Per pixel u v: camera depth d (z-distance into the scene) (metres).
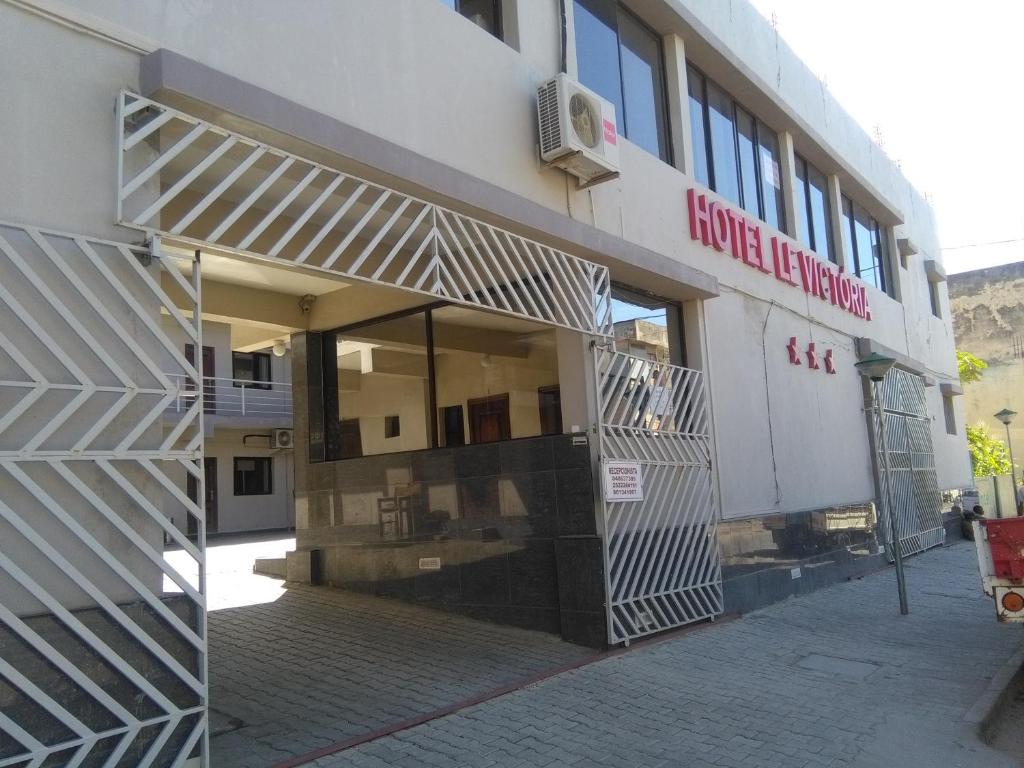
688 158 10.27
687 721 5.86
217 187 4.70
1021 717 6.38
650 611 8.12
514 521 8.36
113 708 3.87
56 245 4.10
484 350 8.80
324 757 4.93
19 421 3.87
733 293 10.90
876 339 16.30
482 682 6.56
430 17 6.62
